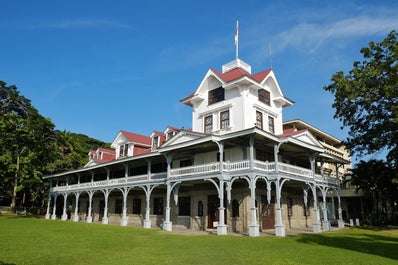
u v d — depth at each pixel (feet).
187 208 97.19
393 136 73.15
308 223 104.99
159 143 114.01
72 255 41.37
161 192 108.58
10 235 62.75
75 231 75.41
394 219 120.37
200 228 90.53
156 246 51.52
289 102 103.19
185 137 87.40
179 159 101.60
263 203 86.22
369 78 64.54
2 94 61.93
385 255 44.50
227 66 108.58
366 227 106.01
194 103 102.89
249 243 55.83
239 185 83.97
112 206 131.54
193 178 81.15
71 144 173.47
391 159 78.38
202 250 46.91
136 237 64.90
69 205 173.68
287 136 77.82
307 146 84.69
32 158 144.05
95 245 51.62
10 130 84.89
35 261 36.76
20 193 184.44
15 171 152.25
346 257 41.19
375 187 122.42
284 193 94.79
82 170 128.67
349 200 147.84
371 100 67.62
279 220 71.72
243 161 74.02
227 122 91.91
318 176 94.22
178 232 78.38
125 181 107.76
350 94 68.18
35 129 89.25
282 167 77.30
